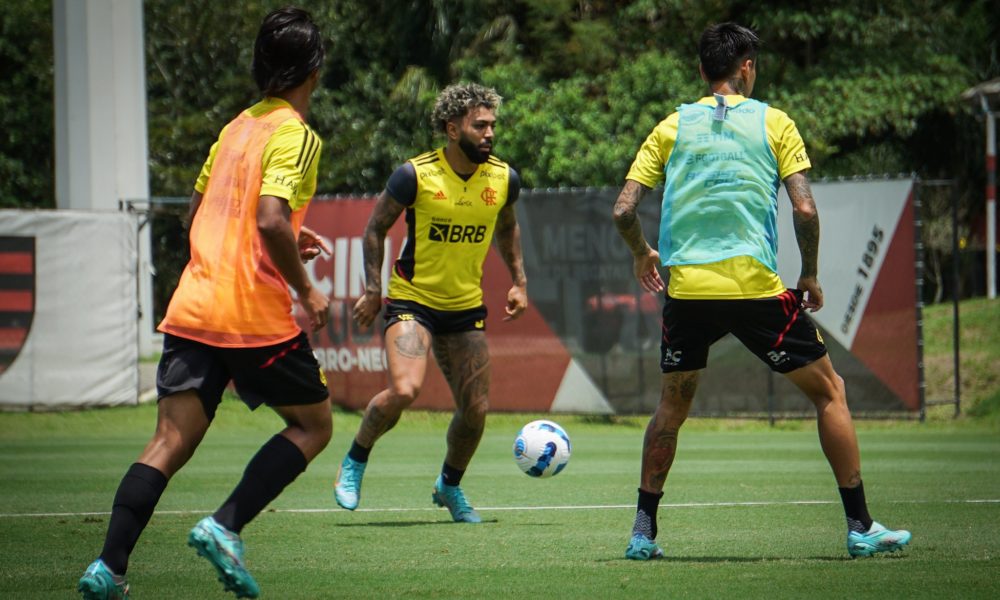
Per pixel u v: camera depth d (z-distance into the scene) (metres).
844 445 19.58
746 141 19.53
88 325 59.03
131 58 73.38
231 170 15.73
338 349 59.38
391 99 109.88
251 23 115.69
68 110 69.19
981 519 25.38
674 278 19.70
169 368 15.54
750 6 100.94
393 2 113.75
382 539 22.98
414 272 25.83
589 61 101.19
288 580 18.11
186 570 19.19
